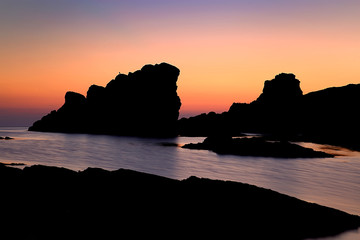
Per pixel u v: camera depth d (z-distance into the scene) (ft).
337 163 235.81
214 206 75.20
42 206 68.33
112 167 184.44
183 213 70.79
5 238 55.57
